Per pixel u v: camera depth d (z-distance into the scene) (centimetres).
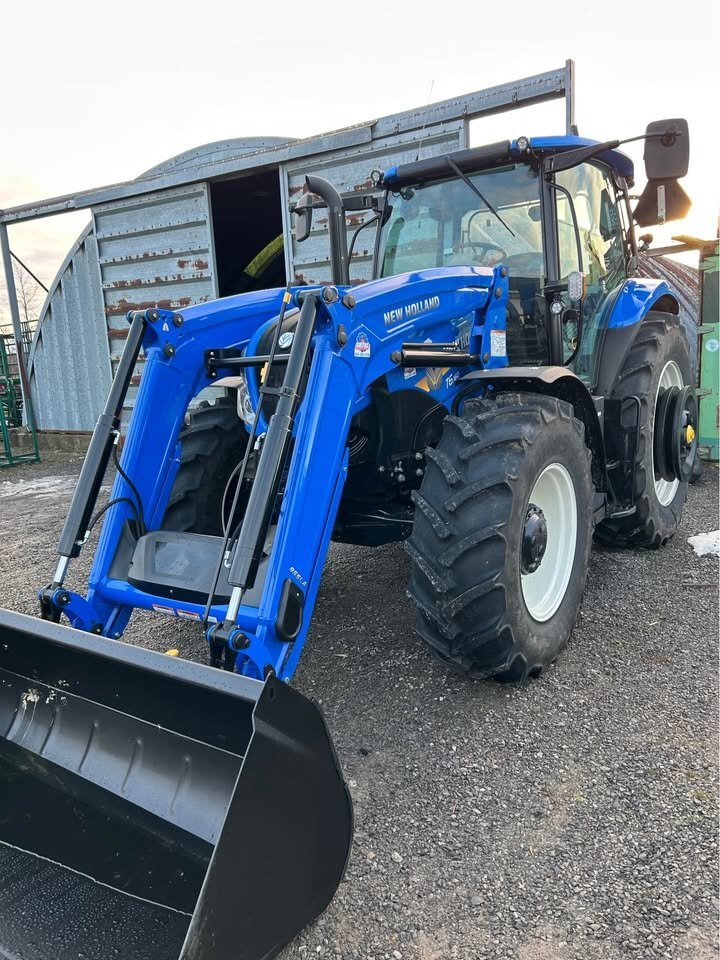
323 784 165
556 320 323
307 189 265
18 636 205
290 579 203
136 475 248
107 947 151
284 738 154
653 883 178
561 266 329
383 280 262
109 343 888
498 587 239
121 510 243
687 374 437
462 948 163
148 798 189
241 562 191
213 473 312
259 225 929
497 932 167
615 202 398
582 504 294
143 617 362
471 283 298
